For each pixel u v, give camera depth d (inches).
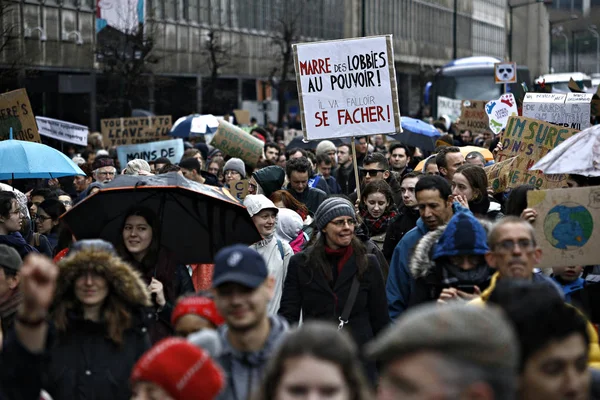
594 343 266.7
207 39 3366.1
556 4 3489.2
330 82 652.7
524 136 625.3
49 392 304.2
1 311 339.0
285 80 3181.6
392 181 703.7
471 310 158.6
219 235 419.8
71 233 461.7
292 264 400.8
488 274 349.7
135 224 388.5
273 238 481.4
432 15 5457.7
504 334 156.0
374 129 648.4
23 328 228.2
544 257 372.8
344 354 188.7
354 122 650.8
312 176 792.3
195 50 3312.0
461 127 1293.1
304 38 4067.4
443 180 430.3
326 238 398.9
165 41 3144.7
